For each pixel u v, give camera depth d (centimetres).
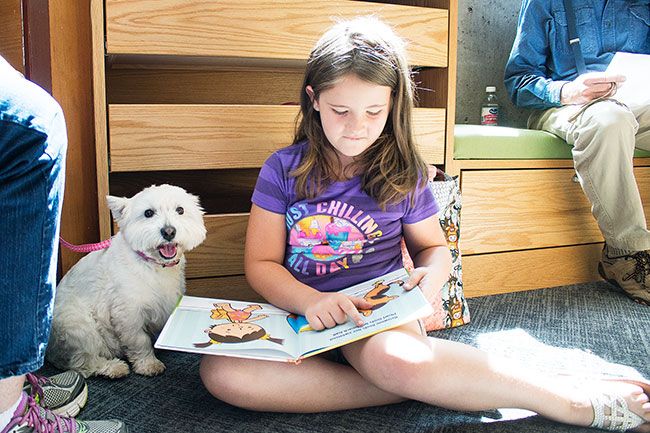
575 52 199
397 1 178
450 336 139
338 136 100
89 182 143
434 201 117
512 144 170
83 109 141
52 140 67
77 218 142
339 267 111
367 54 98
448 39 160
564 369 120
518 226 175
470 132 168
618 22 203
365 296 102
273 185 112
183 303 108
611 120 161
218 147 142
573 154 171
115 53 131
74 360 114
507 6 232
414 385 84
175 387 111
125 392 109
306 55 146
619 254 172
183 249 115
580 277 187
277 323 101
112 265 115
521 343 135
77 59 139
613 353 129
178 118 137
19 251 65
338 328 94
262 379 94
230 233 147
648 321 151
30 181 65
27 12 132
